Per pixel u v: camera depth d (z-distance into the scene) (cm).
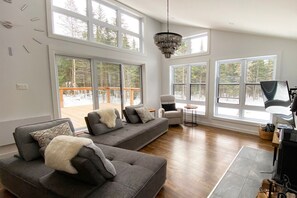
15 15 279
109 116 335
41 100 316
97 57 409
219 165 264
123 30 477
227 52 452
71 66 374
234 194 197
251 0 213
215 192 201
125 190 145
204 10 315
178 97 596
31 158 199
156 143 362
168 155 303
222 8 276
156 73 597
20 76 289
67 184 143
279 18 247
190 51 546
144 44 539
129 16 503
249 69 433
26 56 294
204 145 347
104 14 430
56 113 336
